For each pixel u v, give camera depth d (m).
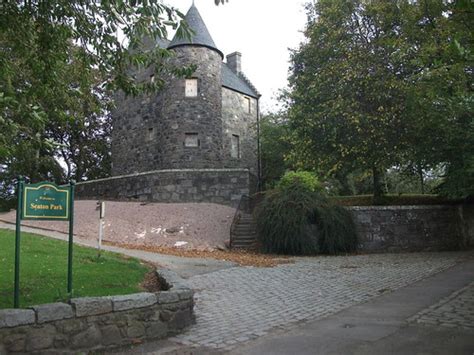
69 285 6.11
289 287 9.28
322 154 18.45
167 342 5.59
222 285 9.53
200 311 7.25
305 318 6.72
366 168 18.88
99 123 33.22
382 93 16.55
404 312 6.79
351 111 16.81
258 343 5.51
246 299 8.17
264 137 28.83
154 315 5.73
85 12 6.50
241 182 21.16
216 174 21.42
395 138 16.77
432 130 15.68
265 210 16.06
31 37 6.54
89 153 33.88
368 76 16.73
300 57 20.14
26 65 7.12
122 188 23.23
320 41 19.23
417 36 13.91
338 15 18.39
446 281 9.48
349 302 7.73
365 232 16.61
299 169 19.56
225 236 17.34
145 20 6.09
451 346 5.04
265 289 9.09
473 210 17.77
